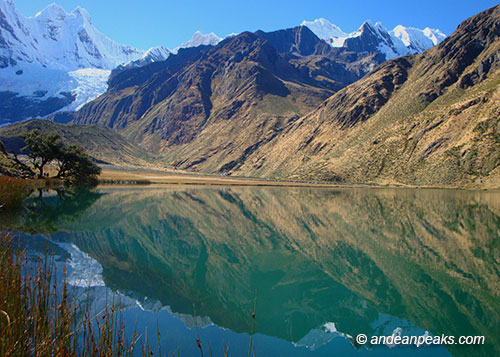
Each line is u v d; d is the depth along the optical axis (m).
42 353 5.68
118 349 6.12
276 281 13.89
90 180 78.38
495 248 21.02
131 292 11.27
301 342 8.64
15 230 19.78
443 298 12.27
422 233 26.08
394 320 10.31
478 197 65.25
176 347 7.91
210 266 15.78
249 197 59.56
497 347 8.74
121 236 20.95
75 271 12.84
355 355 8.04
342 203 50.94
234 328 9.34
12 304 6.35
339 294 12.46
